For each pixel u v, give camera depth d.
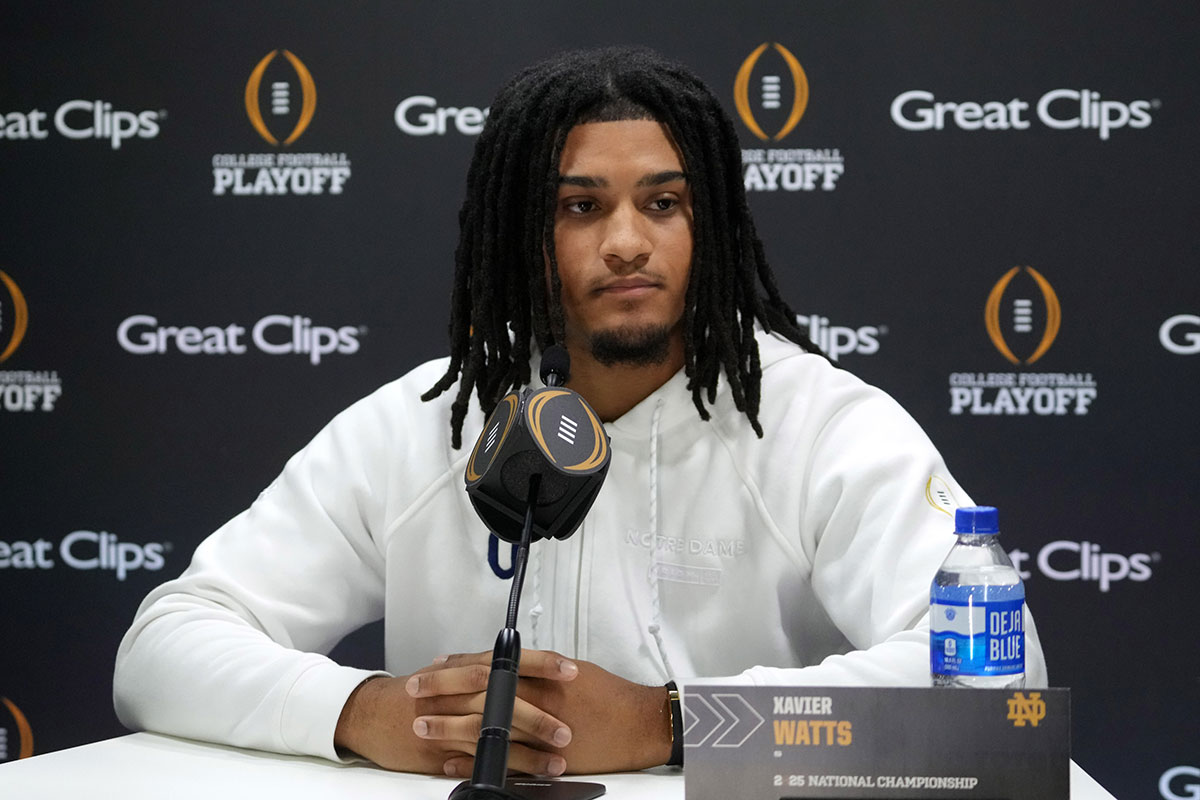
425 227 4.87
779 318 3.09
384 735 2.17
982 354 4.76
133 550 4.95
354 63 4.86
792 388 2.87
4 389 4.96
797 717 1.65
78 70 4.90
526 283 2.90
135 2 4.88
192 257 4.92
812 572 2.79
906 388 4.78
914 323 4.77
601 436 2.10
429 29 4.85
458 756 2.13
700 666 2.79
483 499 2.09
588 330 2.72
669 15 4.80
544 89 2.79
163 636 2.53
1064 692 1.61
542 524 2.10
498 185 2.87
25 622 4.98
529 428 2.01
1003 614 1.95
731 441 2.84
